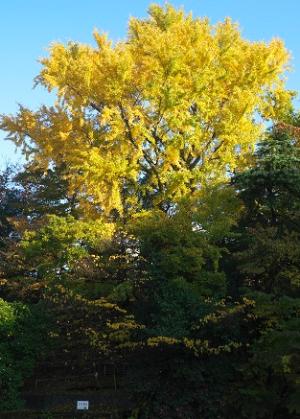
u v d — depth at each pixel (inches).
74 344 633.6
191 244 609.9
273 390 554.6
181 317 566.9
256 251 588.7
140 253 627.2
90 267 634.8
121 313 617.9
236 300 624.7
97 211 840.9
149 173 829.2
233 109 820.6
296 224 649.0
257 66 840.3
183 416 543.5
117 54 778.2
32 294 787.4
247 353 586.2
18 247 810.8
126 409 609.0
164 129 814.5
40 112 808.3
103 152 802.8
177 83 786.8
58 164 882.8
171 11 888.9
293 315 577.0
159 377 566.3
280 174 617.3
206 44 829.8
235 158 826.8
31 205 1157.7
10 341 646.5
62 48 799.1
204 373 565.9
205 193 672.4
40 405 630.5
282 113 884.6
